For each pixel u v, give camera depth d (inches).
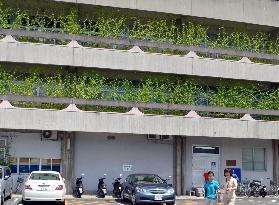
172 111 1238.3
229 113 1286.9
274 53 1398.9
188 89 1284.4
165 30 1305.4
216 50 1298.0
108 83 1227.2
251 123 1280.8
